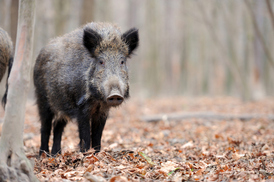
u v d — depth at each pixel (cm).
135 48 992
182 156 995
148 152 1058
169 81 6250
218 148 1120
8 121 682
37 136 1412
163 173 793
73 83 955
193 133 1525
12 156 681
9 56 1041
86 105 945
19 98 687
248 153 988
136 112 2395
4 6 2877
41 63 1109
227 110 2509
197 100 3534
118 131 1600
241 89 3075
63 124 1117
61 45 1058
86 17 2330
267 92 4494
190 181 748
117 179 701
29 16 689
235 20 3703
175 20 6044
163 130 1625
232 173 766
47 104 1111
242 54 4012
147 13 5400
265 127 1580
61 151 1108
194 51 5841
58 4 2895
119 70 905
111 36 938
